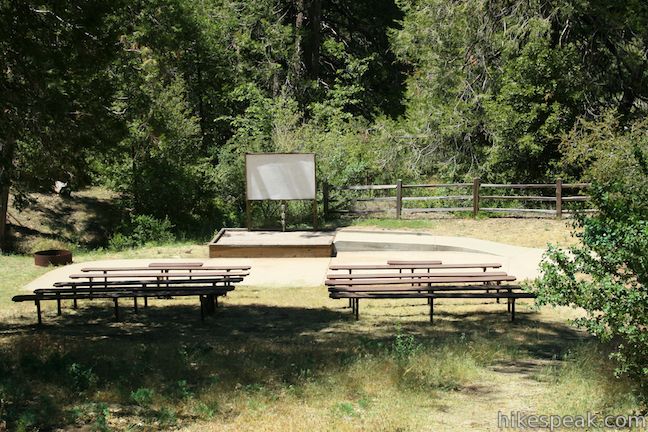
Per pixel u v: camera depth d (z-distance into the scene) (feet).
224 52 100.63
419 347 31.71
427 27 87.66
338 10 124.26
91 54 39.58
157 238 75.82
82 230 84.48
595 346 30.94
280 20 111.86
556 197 71.97
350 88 102.94
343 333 37.96
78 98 41.32
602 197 25.52
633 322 22.66
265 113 87.30
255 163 67.77
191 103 97.86
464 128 81.25
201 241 75.77
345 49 124.36
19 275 55.16
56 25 38.58
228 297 47.91
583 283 23.80
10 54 37.45
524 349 34.01
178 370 29.22
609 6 76.43
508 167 80.53
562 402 24.40
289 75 108.06
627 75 82.12
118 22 55.31
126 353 31.96
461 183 79.41
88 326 40.42
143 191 82.38
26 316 43.11
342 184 78.79
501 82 81.00
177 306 46.34
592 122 70.85
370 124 107.04
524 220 72.02
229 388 26.43
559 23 78.69
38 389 25.62
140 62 75.92
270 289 50.26
